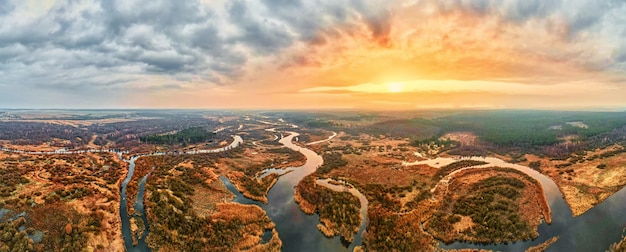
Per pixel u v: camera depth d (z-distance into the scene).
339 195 103.44
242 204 102.94
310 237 83.00
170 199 98.88
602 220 86.12
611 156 141.88
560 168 137.12
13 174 110.88
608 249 72.38
